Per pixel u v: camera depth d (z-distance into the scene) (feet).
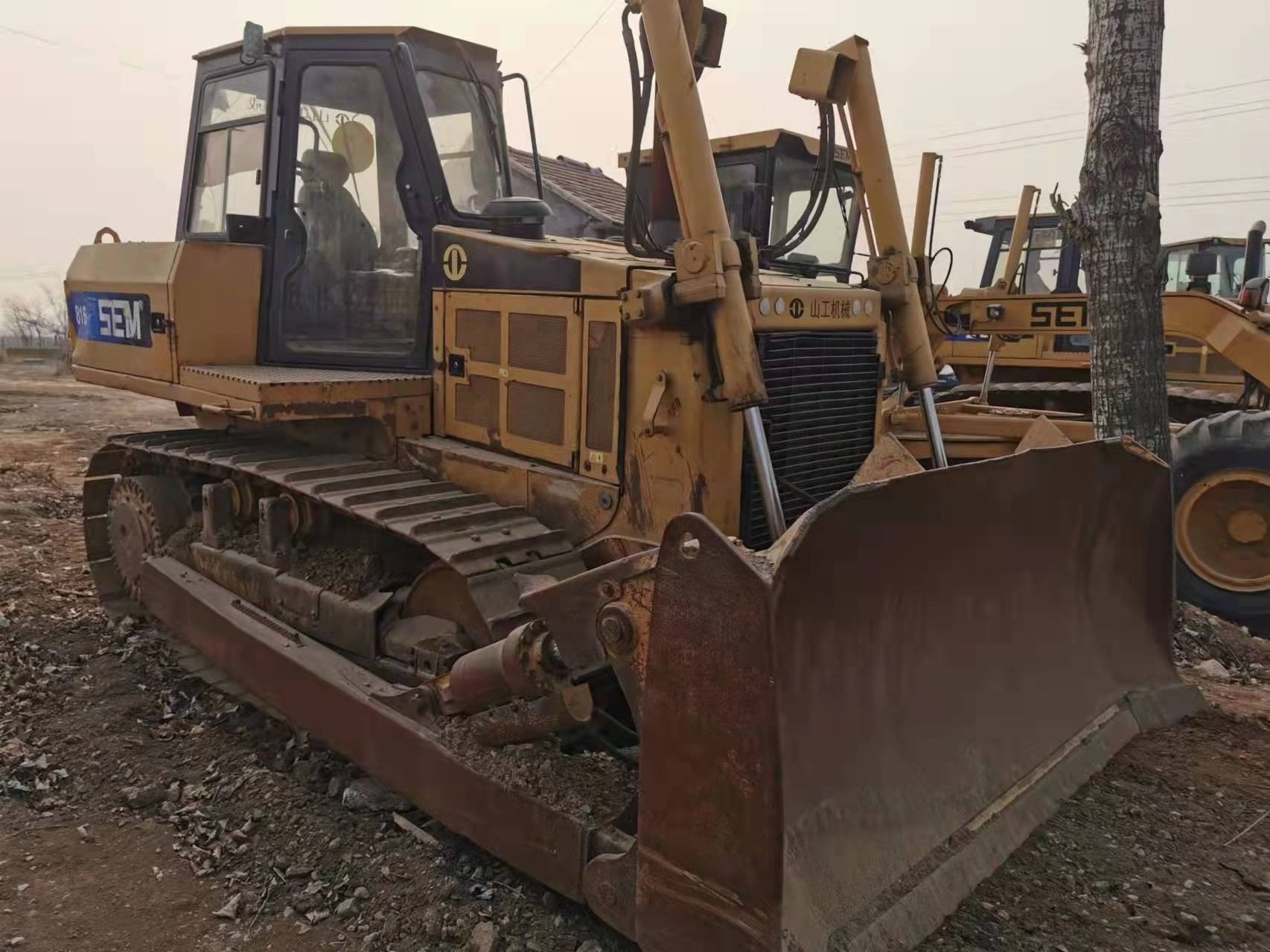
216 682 13.94
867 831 7.77
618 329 10.80
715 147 22.82
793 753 7.08
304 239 13.83
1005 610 9.98
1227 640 17.19
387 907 9.47
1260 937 8.61
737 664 6.67
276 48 13.57
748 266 10.18
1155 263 16.44
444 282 12.78
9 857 10.36
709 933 6.97
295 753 12.61
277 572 13.05
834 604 7.41
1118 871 9.42
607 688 10.43
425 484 12.23
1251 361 23.12
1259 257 30.27
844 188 22.25
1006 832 9.13
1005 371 32.76
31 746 12.71
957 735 9.12
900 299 13.24
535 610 8.46
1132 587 12.51
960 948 8.11
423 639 11.14
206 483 16.17
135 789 11.67
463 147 13.93
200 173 15.58
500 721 9.53
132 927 9.29
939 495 8.48
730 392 10.00
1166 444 16.66
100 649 16.05
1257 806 10.69
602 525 11.16
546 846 8.77
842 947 7.01
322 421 14.35
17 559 20.45
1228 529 18.92
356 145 13.33
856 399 12.54
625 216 11.21
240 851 10.50
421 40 13.39
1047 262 34.76
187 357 13.60
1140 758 11.53
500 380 12.19
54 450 35.88
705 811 6.93
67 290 16.84
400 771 10.33
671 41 9.99
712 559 6.75
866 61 13.05
